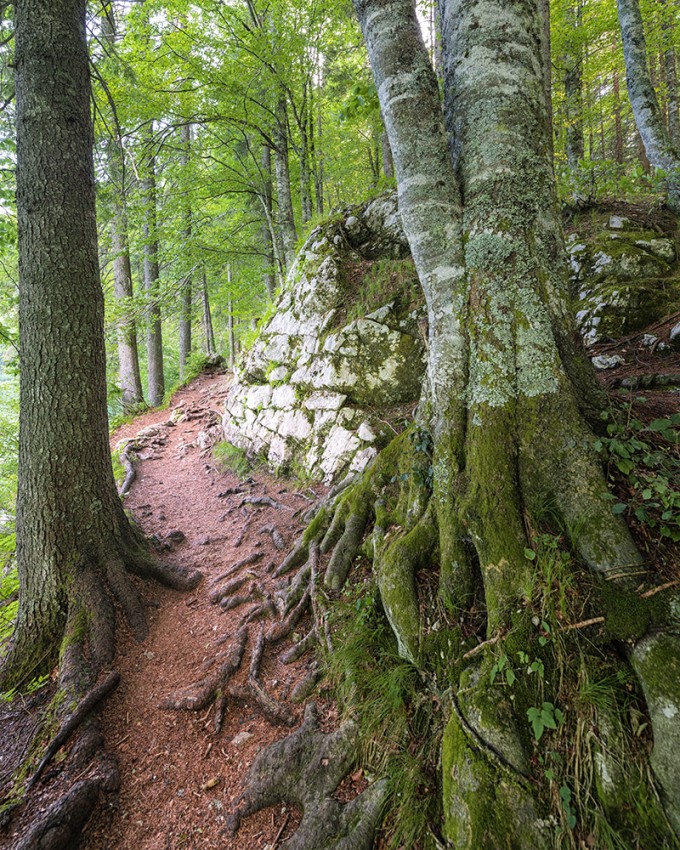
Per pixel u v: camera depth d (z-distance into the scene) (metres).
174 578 4.57
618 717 1.88
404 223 3.22
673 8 9.41
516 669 2.14
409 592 2.84
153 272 14.12
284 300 7.56
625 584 2.12
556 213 2.90
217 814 2.51
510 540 2.45
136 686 3.44
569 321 2.83
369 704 2.68
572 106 9.62
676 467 2.45
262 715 3.05
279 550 4.83
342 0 8.82
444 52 3.17
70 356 4.11
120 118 8.75
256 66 8.92
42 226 3.99
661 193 7.20
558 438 2.58
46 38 3.92
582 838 1.73
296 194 13.05
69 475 4.10
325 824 2.24
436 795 2.17
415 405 5.47
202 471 7.97
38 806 2.53
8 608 4.44
